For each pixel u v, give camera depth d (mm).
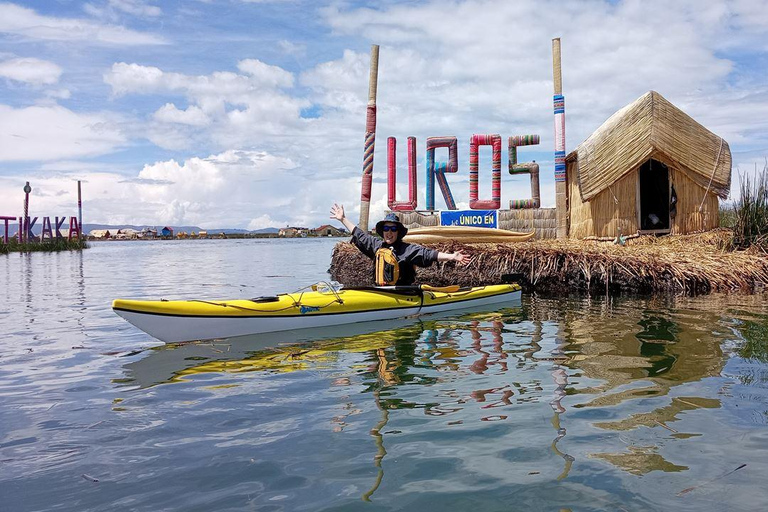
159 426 3791
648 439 3393
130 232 118312
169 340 6406
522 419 3783
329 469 3057
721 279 10602
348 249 16547
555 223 15641
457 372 5070
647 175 17344
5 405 4312
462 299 8938
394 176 16203
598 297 10352
